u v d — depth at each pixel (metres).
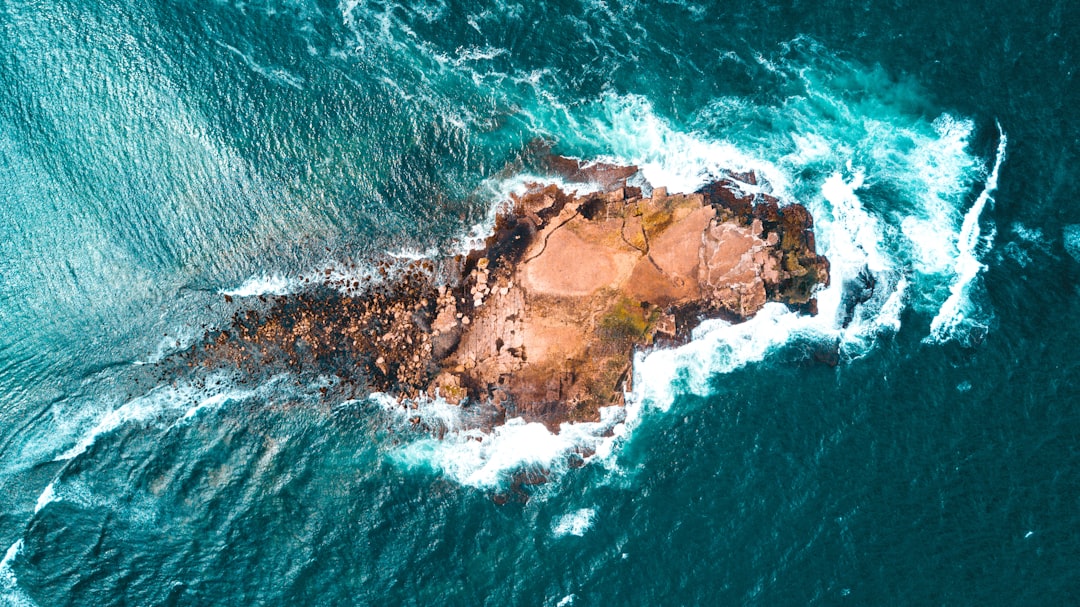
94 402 54.34
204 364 54.69
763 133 56.22
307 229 56.06
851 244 54.22
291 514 51.16
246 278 55.69
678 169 56.25
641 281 54.31
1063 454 48.50
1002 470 48.62
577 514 50.62
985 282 52.16
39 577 50.16
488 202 56.16
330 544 50.34
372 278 55.22
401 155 56.62
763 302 53.94
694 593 48.09
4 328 55.84
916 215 54.06
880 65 56.28
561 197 56.03
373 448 52.78
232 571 49.94
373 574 49.59
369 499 51.41
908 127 55.47
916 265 53.16
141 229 56.50
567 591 48.84
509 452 52.81
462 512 51.03
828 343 52.78
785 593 47.56
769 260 53.91
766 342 53.41
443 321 54.03
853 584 47.34
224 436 53.19
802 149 55.91
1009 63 55.31
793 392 51.88
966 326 51.50
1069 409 49.16
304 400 53.78
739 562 48.44
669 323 53.84
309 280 55.41
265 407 53.72
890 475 49.19
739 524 49.22
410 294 54.88
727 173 55.94
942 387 50.56
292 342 54.62
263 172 56.62
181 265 56.09
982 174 53.97
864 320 52.88
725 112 56.59
